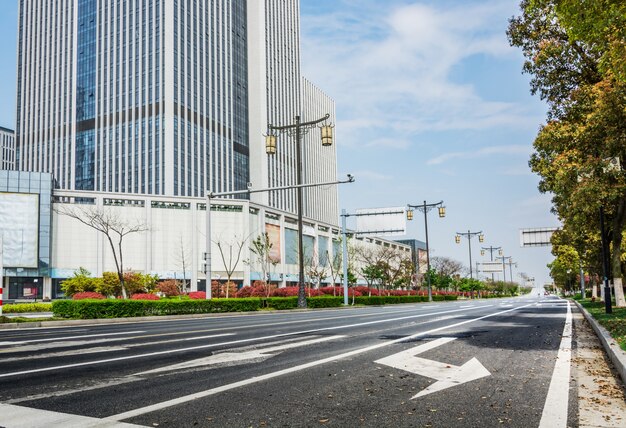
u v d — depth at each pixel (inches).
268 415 199.3
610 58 458.3
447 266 3865.7
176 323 775.1
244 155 4483.3
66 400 223.0
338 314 993.5
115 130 3818.9
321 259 3063.5
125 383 260.4
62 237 2733.8
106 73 3919.8
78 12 4121.6
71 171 3961.6
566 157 832.3
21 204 2655.0
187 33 3912.4
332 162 6058.1
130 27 3878.0
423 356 358.3
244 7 4717.0
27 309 1300.4
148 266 2795.3
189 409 207.8
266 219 3166.8
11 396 230.8
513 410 208.5
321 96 5949.8
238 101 4468.5
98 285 1630.2
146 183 3634.4
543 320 757.3
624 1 402.9
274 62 4904.0
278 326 648.4
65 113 4055.1
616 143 729.6
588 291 2994.6
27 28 4375.0
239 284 2942.9
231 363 327.0
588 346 427.5
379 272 2623.0
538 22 792.9
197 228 2918.3
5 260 2588.6
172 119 3659.0
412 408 211.2
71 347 422.9
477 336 500.7
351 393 238.7
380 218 1556.3
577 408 212.4
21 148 4247.0
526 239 1905.8
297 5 5531.5
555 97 846.5
